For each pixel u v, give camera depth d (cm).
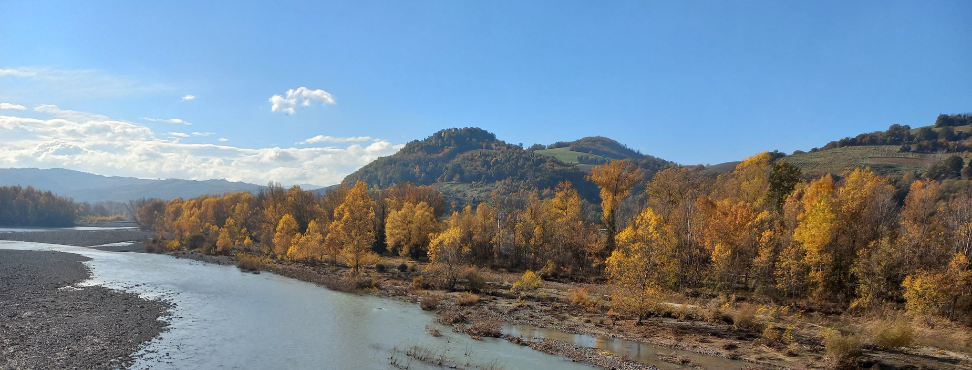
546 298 4950
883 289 4041
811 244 4456
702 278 5569
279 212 10225
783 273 4794
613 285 4422
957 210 5000
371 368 2784
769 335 3366
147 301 4366
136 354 2850
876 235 4794
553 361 2983
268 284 5625
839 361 2911
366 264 7344
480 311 4272
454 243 5684
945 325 3512
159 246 9619
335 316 4047
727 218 5438
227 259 7944
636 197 11825
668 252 4169
